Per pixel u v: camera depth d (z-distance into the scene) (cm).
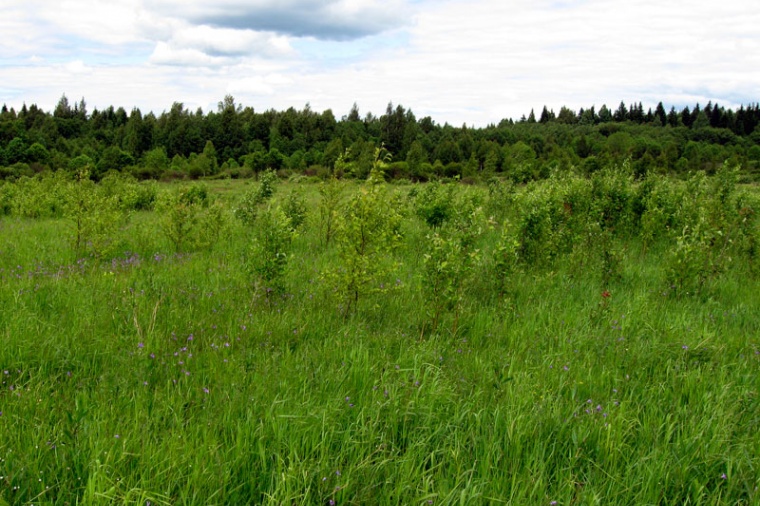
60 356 497
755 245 1125
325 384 469
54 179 2680
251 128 11419
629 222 1495
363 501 324
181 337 573
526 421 412
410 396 444
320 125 12288
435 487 344
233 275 895
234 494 319
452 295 641
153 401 414
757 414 457
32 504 293
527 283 911
